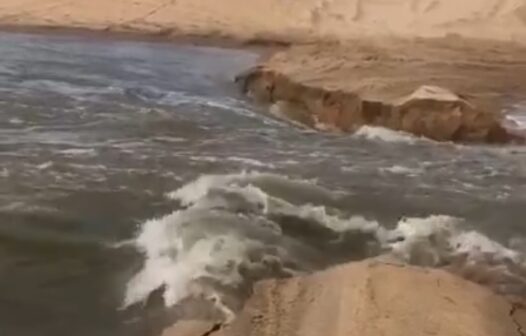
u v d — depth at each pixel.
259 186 11.15
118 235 9.09
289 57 21.69
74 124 14.34
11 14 27.75
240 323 7.06
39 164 11.45
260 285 7.82
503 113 17.67
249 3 30.61
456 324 6.91
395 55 23.02
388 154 14.10
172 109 16.50
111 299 7.66
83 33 26.84
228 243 8.88
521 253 9.53
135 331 7.15
